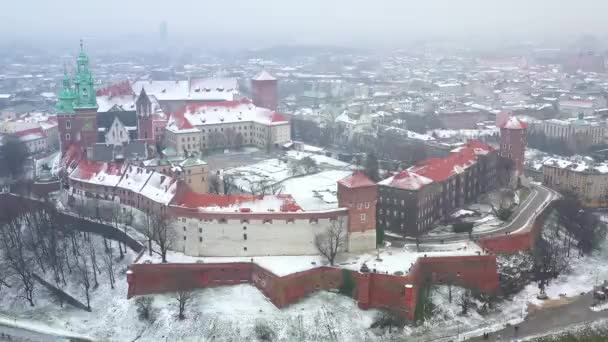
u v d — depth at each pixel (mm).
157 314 196125
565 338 180375
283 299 195125
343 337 187375
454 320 196875
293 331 187875
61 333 197500
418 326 193000
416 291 198375
